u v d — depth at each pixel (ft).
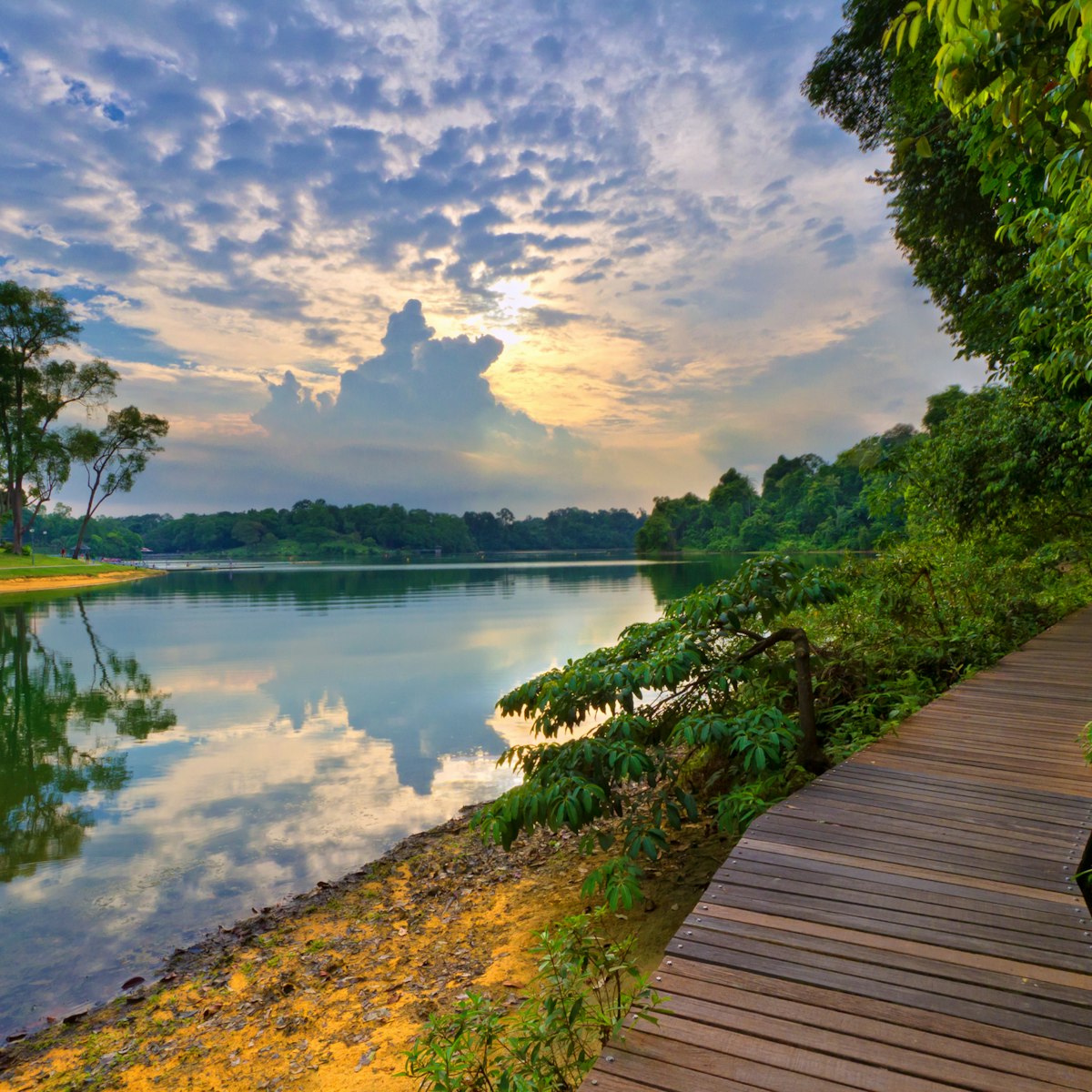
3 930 15.99
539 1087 8.33
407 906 16.75
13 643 62.69
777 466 350.84
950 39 7.18
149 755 28.99
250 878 18.49
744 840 10.99
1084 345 16.14
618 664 16.29
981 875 9.73
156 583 163.94
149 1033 12.46
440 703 37.81
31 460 177.47
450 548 499.92
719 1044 6.70
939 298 43.68
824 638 24.77
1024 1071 6.19
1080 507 40.91
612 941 13.58
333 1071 11.05
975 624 26.16
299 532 454.40
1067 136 8.36
